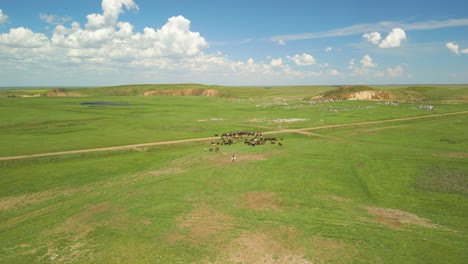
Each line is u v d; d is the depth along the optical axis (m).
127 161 65.44
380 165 60.09
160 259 29.92
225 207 41.41
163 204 42.44
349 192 46.72
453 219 37.41
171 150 76.94
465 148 72.25
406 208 40.84
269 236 33.81
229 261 29.58
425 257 29.41
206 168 59.34
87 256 30.55
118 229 35.72
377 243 32.00
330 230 34.88
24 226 36.84
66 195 46.41
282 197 44.81
